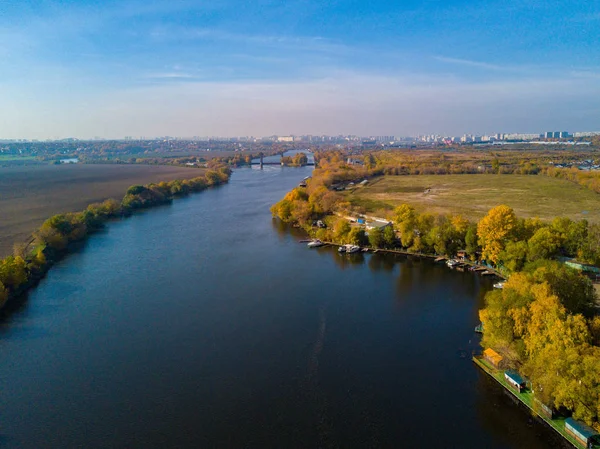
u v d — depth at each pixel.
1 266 109.19
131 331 90.06
